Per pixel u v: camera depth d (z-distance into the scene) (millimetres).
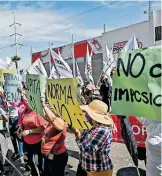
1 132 5469
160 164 2799
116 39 18516
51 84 3301
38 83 3525
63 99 3029
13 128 6027
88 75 13500
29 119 4539
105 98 8961
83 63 23781
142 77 2254
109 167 3236
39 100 3551
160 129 2779
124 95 2393
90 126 2740
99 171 3178
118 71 2426
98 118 3146
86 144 3197
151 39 13852
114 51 18688
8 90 5637
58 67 10422
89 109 3242
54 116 3635
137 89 2293
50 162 3754
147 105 2236
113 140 5312
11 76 5609
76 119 2906
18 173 5289
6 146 5531
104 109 3252
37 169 4926
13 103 6027
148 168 2947
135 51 2312
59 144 3754
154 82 2186
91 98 5273
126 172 5109
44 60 29234
